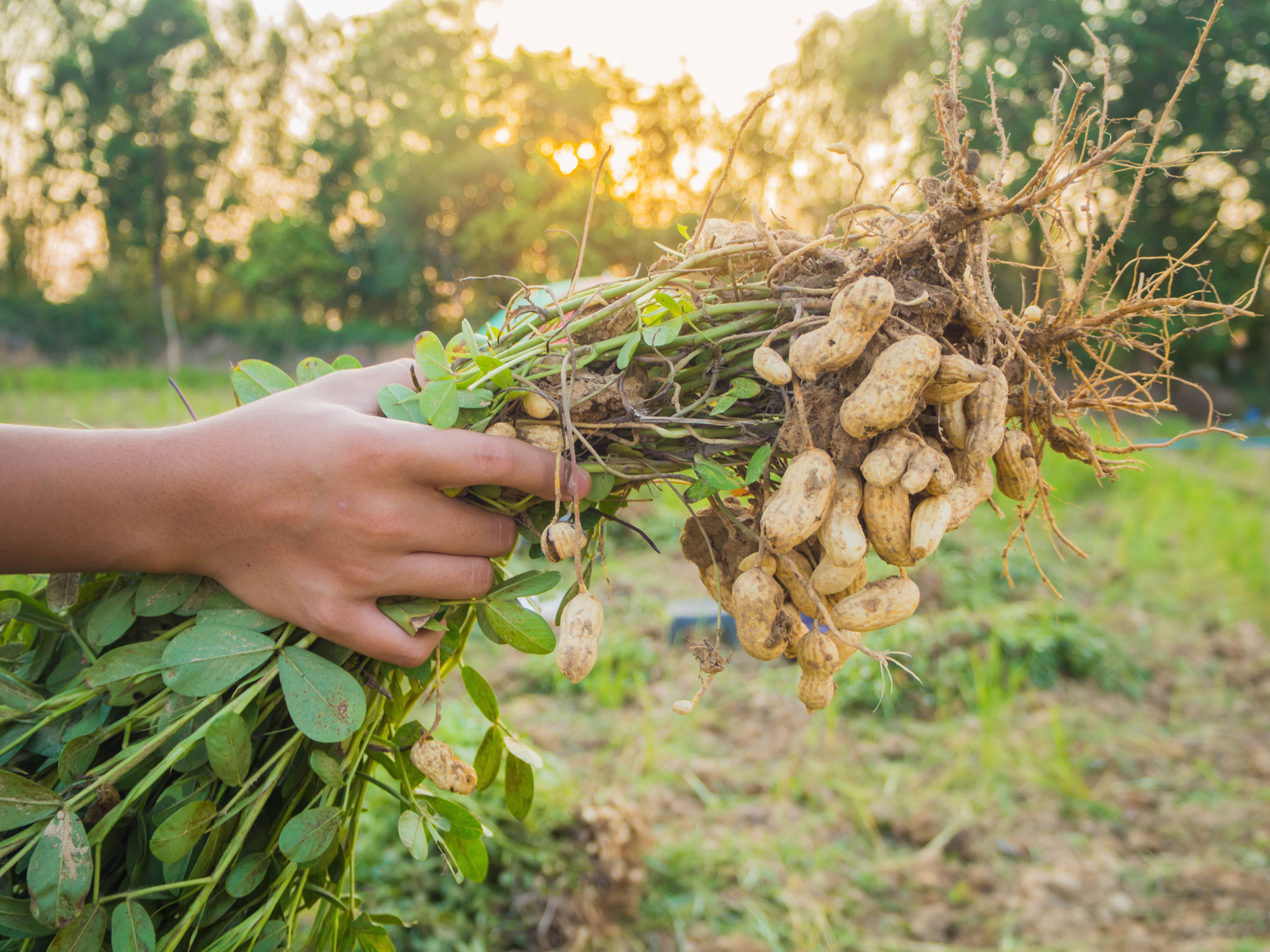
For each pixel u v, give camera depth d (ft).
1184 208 52.21
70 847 2.67
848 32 63.98
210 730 2.82
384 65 103.76
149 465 2.67
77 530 2.60
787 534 2.73
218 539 2.76
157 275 100.27
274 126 110.52
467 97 94.79
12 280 101.65
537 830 7.74
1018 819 9.66
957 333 3.22
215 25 104.99
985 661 13.11
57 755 3.15
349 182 105.81
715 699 12.24
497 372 3.01
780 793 9.86
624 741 10.87
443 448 2.79
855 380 2.91
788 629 3.05
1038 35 55.36
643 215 57.16
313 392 3.09
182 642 2.87
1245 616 16.07
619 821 7.95
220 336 94.79
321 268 94.48
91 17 101.65
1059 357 3.45
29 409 38.45
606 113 83.46
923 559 2.86
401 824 3.25
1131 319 3.39
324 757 3.12
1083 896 8.39
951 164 2.88
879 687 12.03
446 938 6.84
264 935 3.14
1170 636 15.19
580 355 3.17
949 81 2.97
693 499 3.16
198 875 2.95
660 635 14.33
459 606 3.30
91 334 90.48
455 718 9.14
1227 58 54.03
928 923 7.98
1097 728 11.82
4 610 3.36
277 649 2.99
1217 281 53.42
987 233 3.03
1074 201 3.25
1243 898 8.30
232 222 107.86
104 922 2.76
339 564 2.80
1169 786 10.48
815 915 7.98
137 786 2.80
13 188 101.50
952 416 2.95
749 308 3.11
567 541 2.83
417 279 94.48
